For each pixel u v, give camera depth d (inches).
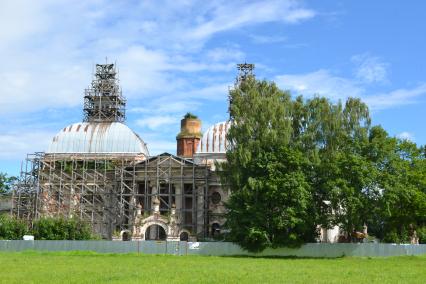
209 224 3543.3
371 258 2605.8
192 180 3543.3
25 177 3646.7
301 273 1599.4
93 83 4424.2
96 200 3607.3
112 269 1640.0
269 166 2679.6
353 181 2659.9
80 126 4156.0
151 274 1466.5
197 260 2202.3
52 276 1387.8
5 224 3102.9
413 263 2223.2
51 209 3499.0
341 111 2876.5
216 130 3897.6
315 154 2738.7
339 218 2714.1
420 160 3134.8
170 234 3228.3
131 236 3277.6
